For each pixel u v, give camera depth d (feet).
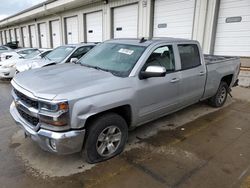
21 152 10.87
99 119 9.46
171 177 9.12
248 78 26.84
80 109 8.52
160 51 12.08
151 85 11.17
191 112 16.93
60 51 25.08
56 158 10.36
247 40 26.71
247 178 9.12
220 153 11.06
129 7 41.29
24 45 98.78
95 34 51.75
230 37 28.27
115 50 12.62
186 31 32.81
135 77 10.54
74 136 8.57
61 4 53.83
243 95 22.65
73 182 8.75
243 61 27.35
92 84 9.23
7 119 15.38
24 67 23.45
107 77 10.08
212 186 8.62
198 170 9.62
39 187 8.44
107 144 10.12
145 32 38.60
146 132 13.33
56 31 68.80
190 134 13.16
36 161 10.12
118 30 45.01
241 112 17.16
